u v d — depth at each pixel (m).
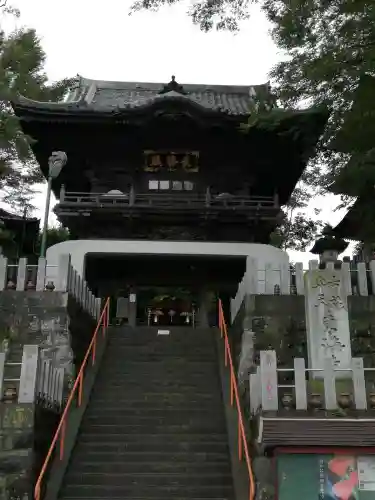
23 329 15.20
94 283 24.52
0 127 19.75
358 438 8.74
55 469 10.81
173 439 12.17
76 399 13.62
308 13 16.17
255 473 9.86
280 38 17.17
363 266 16.61
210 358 16.53
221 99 28.38
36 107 22.22
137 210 23.00
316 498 8.54
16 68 21.28
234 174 25.00
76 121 22.73
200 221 23.62
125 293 26.91
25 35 21.28
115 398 13.98
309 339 12.96
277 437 8.76
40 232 34.91
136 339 17.97
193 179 24.73
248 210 23.30
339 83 17.09
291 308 15.77
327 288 13.17
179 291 30.42
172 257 22.84
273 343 15.23
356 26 15.55
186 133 23.62
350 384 12.05
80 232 24.22
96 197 23.19
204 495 10.40
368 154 17.75
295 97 18.39
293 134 21.44
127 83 29.66
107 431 12.49
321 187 27.00
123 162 24.66
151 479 10.78
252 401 11.39
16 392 10.28
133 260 23.69
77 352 15.76
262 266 22.41
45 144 23.86
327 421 8.98
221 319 18.48
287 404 10.31
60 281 15.88
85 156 24.41
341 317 12.95
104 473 10.93
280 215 23.55
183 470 11.12
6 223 30.28
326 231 26.16
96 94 28.52
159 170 24.66
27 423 9.81
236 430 12.36
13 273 17.00
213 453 11.62
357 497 8.53
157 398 14.00
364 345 15.30
